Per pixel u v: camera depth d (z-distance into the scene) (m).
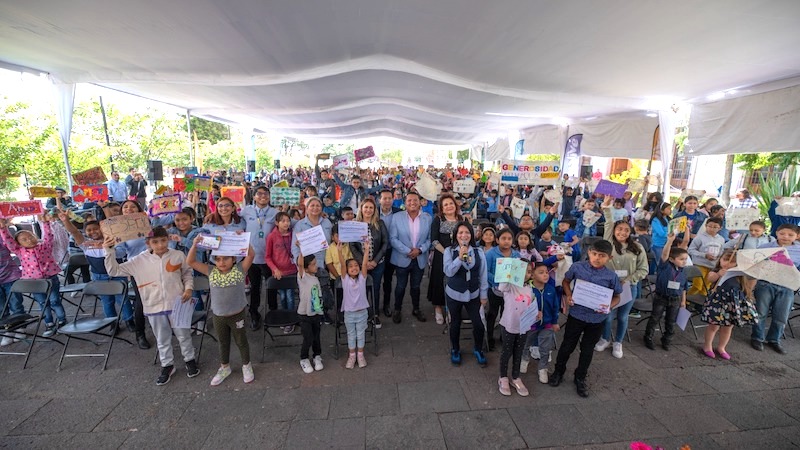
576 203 10.44
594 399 3.66
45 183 13.24
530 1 4.94
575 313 3.62
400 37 7.47
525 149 22.22
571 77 8.50
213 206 8.72
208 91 12.70
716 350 4.58
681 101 9.84
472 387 3.83
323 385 3.84
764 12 4.43
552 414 3.43
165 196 6.00
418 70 9.73
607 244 3.54
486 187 11.72
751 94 7.83
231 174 14.30
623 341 4.87
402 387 3.82
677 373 4.13
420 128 27.28
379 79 12.18
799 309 5.77
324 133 32.78
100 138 20.94
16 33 6.43
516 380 3.72
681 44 5.73
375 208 5.09
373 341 4.78
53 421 3.29
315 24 6.60
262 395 3.68
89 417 3.34
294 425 3.26
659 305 4.57
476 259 4.00
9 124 12.34
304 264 4.33
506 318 3.62
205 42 7.16
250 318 5.41
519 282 3.44
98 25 6.12
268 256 4.69
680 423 3.34
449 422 3.31
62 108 9.40
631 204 9.49
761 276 3.99
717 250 5.60
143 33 6.56
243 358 3.85
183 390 3.74
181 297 3.81
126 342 4.70
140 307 4.47
